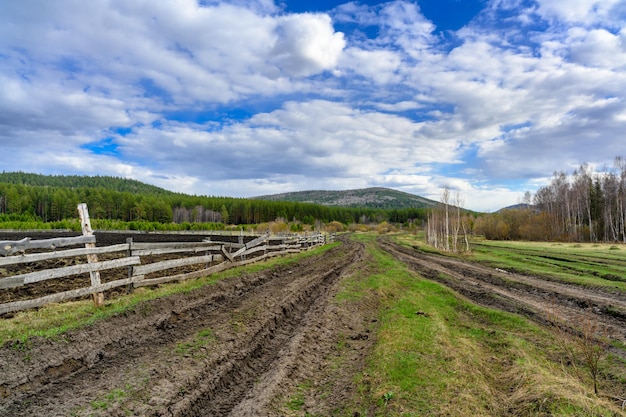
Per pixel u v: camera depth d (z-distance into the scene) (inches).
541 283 754.2
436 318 450.0
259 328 355.3
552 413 223.8
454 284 772.6
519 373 295.1
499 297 627.8
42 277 286.8
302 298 515.2
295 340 337.7
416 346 332.2
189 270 625.9
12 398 194.2
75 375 227.6
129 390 213.6
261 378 267.0
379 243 2314.2
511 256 1323.8
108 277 527.5
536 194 4045.3
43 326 273.3
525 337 417.4
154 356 263.9
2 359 217.6
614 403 256.5
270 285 570.6
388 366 288.5
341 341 367.2
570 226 2918.3
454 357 312.0
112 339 278.4
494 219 3228.3
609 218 2691.9
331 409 234.1
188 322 352.8
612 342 394.9
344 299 509.7
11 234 1739.7
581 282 737.6
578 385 267.4
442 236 2224.4
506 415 238.8
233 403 228.8
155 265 430.0
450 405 233.9
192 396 220.5
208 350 285.0
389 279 716.7
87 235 344.8
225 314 384.8
